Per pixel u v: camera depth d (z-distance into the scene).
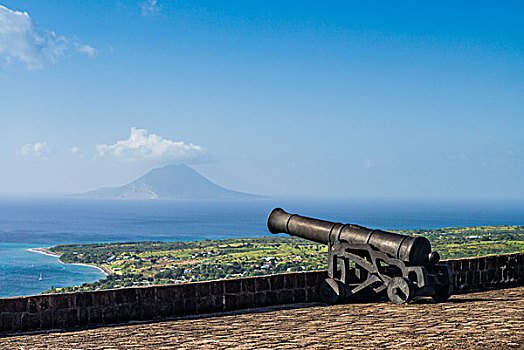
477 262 13.73
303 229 13.20
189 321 10.55
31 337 9.28
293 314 10.86
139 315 10.69
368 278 11.83
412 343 7.39
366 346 7.36
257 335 8.62
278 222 13.73
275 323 9.82
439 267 11.62
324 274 12.58
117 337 9.06
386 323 9.16
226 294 11.53
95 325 10.30
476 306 10.77
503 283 14.25
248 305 11.75
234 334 8.82
